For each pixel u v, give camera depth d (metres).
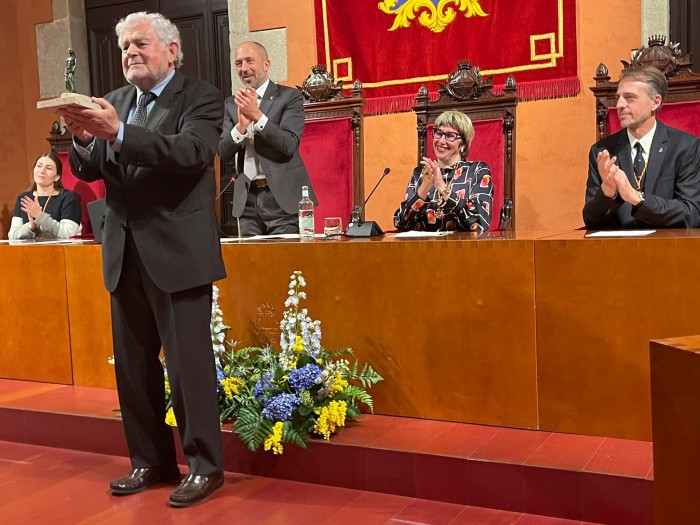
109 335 2.95
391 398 2.48
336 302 2.52
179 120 2.12
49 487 2.32
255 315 2.67
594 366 2.18
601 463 1.98
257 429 2.30
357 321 2.50
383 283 2.45
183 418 2.19
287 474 2.33
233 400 2.52
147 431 2.28
